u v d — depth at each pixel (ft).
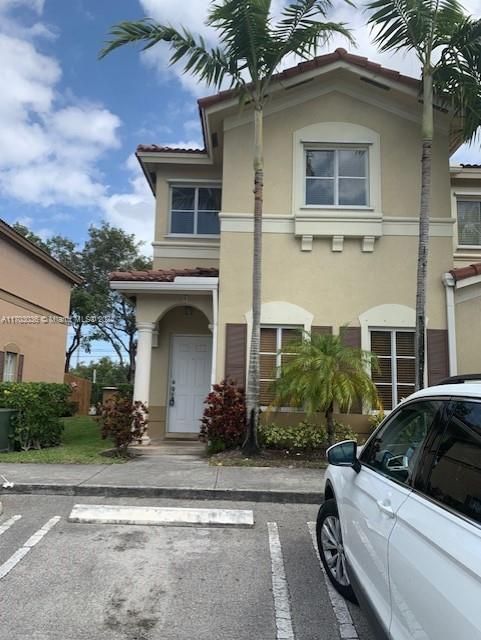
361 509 11.28
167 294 36.94
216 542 17.76
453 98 33.27
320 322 35.50
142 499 22.98
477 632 6.22
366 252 36.04
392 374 35.12
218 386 32.99
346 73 36.60
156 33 31.35
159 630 11.97
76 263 92.99
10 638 11.46
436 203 36.35
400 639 8.39
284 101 37.27
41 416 34.42
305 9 30.89
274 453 31.58
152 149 42.14
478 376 9.48
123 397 33.06
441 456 8.99
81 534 18.22
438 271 35.78
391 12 31.22
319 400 28.55
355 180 37.11
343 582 13.44
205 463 29.66
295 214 35.96
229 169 36.78
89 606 13.00
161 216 43.29
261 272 35.32
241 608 13.08
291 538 18.25
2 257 52.29
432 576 7.48
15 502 22.18
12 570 15.06
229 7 29.91
